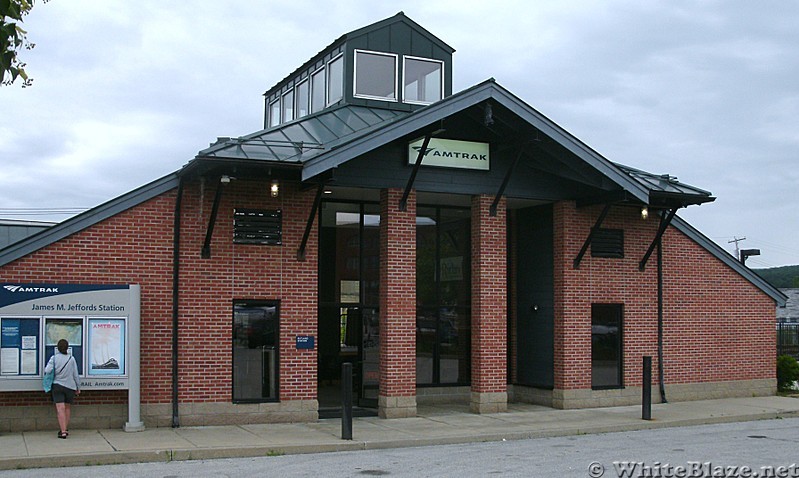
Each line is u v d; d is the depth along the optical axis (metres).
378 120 20.53
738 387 22.94
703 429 17.81
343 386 15.57
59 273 16.19
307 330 17.91
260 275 17.59
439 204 21.56
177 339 16.86
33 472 12.70
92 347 15.75
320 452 14.79
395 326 18.58
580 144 18.48
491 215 19.66
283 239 17.83
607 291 21.08
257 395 17.59
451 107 17.38
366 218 20.52
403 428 17.06
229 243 17.41
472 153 19.47
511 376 22.30
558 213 20.73
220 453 14.21
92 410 16.20
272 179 16.77
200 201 17.22
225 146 16.50
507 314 22.53
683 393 22.03
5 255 15.82
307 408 17.77
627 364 21.23
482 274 19.47
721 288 22.84
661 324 21.77
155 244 16.88
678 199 20.44
